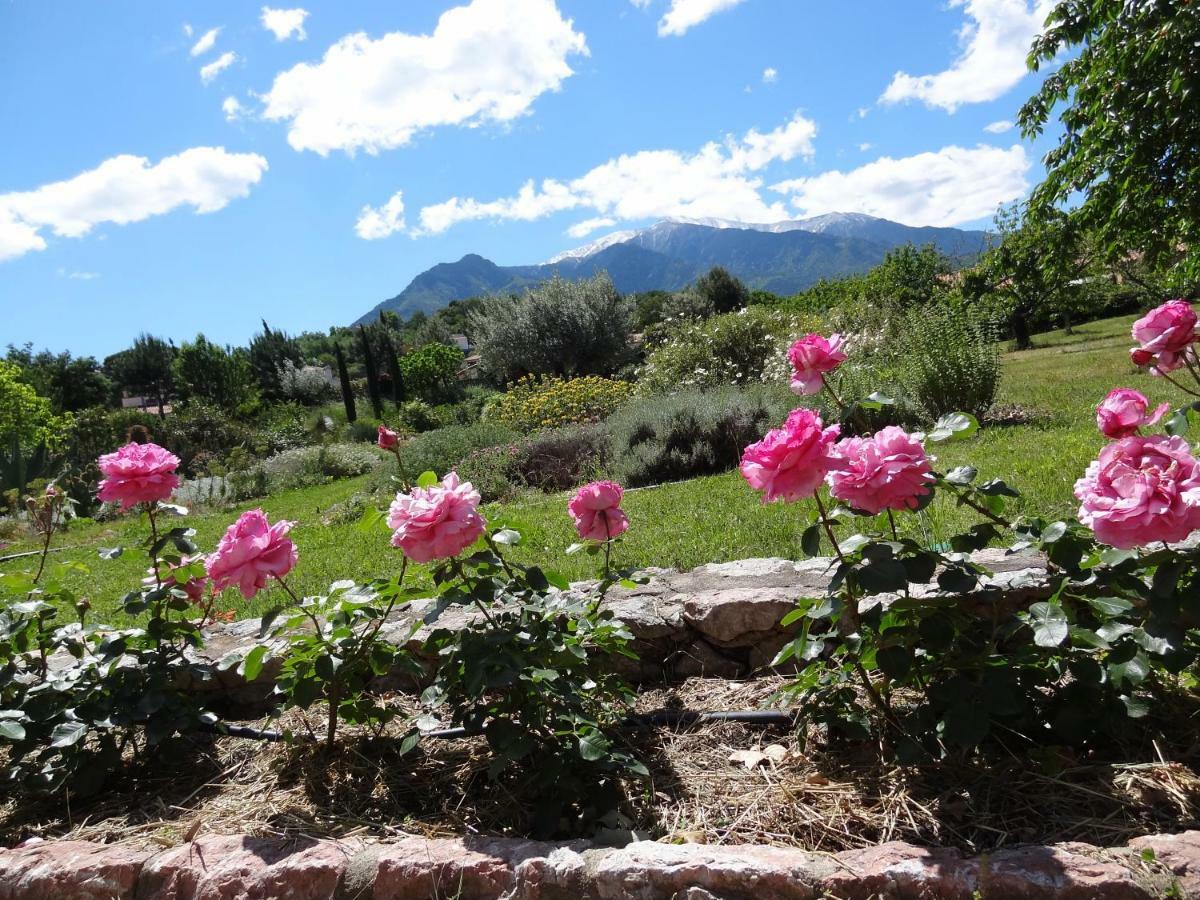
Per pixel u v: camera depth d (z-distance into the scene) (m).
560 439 10.22
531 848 1.63
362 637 2.22
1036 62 7.55
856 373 9.13
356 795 2.08
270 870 1.68
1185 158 7.00
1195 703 1.84
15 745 2.28
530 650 1.97
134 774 2.40
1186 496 1.39
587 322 24.22
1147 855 1.32
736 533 4.18
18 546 10.98
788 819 1.74
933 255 29.55
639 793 1.96
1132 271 21.39
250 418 33.56
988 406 8.15
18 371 23.17
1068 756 1.74
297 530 8.77
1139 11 6.63
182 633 2.48
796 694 2.00
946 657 1.74
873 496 1.65
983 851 1.51
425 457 11.35
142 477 2.38
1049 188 7.99
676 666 2.69
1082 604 1.88
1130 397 1.73
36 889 1.79
